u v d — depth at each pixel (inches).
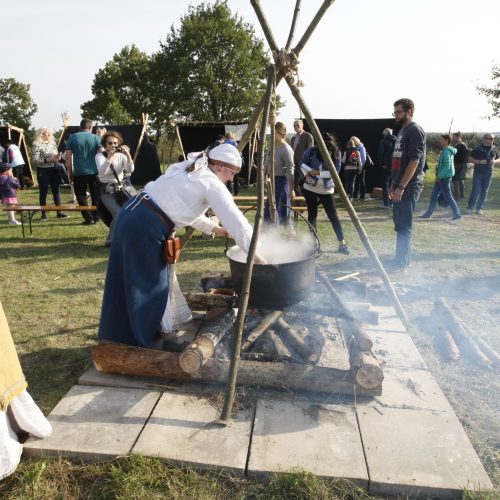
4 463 83.5
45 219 363.6
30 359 130.9
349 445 92.3
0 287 196.5
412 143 198.5
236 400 106.4
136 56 1822.1
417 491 82.0
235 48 1600.6
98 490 82.6
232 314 125.6
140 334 113.7
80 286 197.9
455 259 240.8
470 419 104.0
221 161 110.3
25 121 1886.1
